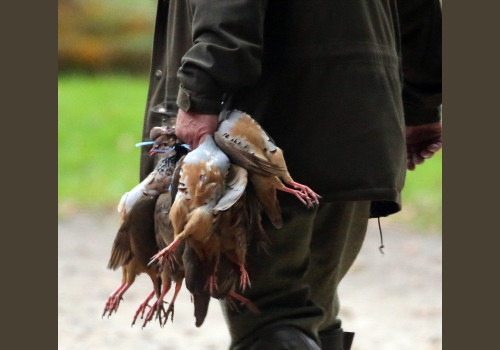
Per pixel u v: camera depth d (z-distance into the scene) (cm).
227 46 779
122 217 817
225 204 766
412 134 1055
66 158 2634
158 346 1303
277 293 878
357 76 836
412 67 1014
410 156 1070
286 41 834
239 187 774
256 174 788
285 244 862
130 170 2561
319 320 895
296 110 835
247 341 884
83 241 1947
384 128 844
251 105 839
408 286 1636
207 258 778
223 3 784
